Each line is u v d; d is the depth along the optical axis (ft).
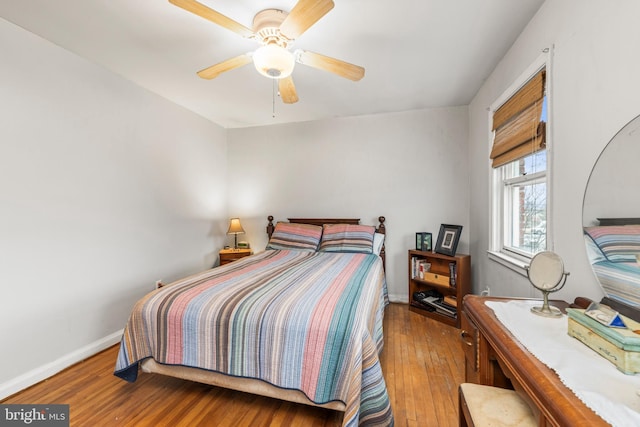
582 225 4.00
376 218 11.44
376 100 9.94
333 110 10.94
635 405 2.01
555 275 3.58
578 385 2.22
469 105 10.24
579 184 4.21
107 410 5.15
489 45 6.56
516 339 3.01
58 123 6.54
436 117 10.73
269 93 9.31
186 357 5.14
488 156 8.21
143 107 8.83
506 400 3.24
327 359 4.42
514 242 7.29
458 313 8.71
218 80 8.36
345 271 7.29
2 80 5.63
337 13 5.43
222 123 12.53
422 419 4.87
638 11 3.18
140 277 8.70
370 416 4.15
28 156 6.00
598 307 2.94
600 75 3.77
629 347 2.33
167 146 9.81
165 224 9.71
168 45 6.56
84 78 7.09
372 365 4.36
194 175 11.15
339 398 4.30
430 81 8.47
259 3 5.17
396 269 11.24
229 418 4.92
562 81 4.61
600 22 3.76
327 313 4.73
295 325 4.64
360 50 6.75
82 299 7.02
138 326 5.45
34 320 6.07
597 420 1.85
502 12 5.45
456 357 6.92
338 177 11.85
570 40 4.40
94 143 7.34
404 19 5.62
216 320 4.99
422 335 8.16
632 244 2.98
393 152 11.20
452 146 10.59
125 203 8.21
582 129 4.13
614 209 3.30
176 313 5.22
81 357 6.92
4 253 5.64
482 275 8.82
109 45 6.55
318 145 12.06
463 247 10.43
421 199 10.94
